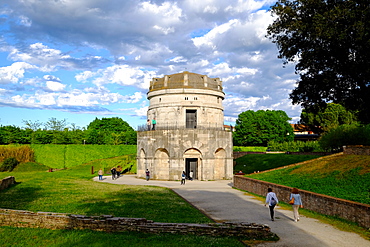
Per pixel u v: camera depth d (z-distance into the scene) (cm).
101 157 8612
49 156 8256
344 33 2845
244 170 6334
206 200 3009
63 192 3347
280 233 1753
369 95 3184
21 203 2602
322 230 1827
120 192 3453
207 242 1528
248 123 10031
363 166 2725
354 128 5122
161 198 3042
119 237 1611
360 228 1844
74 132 9806
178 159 5234
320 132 8481
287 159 6094
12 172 6881
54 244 1525
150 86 6009
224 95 6044
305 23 3228
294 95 3822
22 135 9512
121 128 12875
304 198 2514
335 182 2656
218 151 5541
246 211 2431
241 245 1505
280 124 9900
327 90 3472
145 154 5553
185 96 5519
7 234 1680
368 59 2958
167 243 1509
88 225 1762
